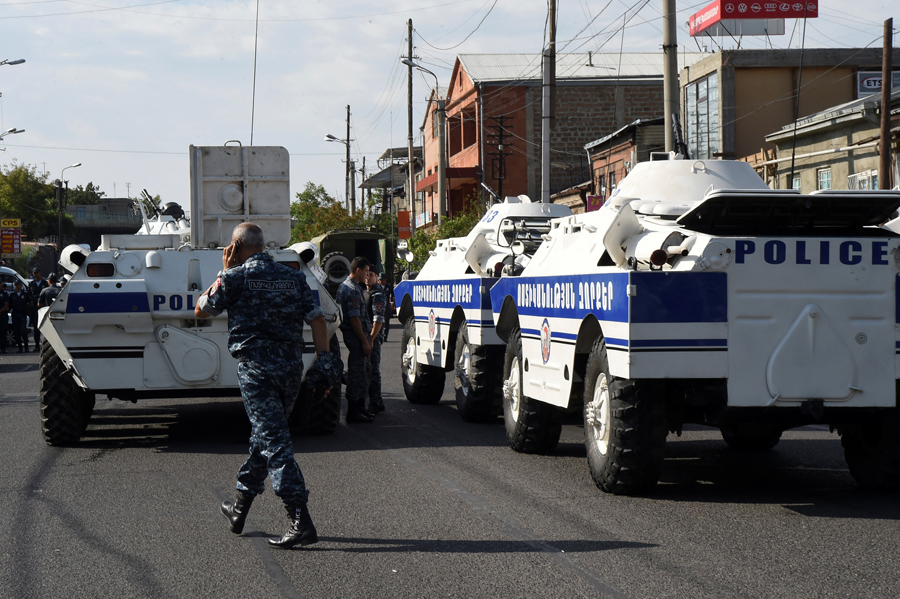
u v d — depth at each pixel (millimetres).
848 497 7086
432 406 13219
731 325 6531
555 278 8172
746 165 9453
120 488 7562
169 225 14047
